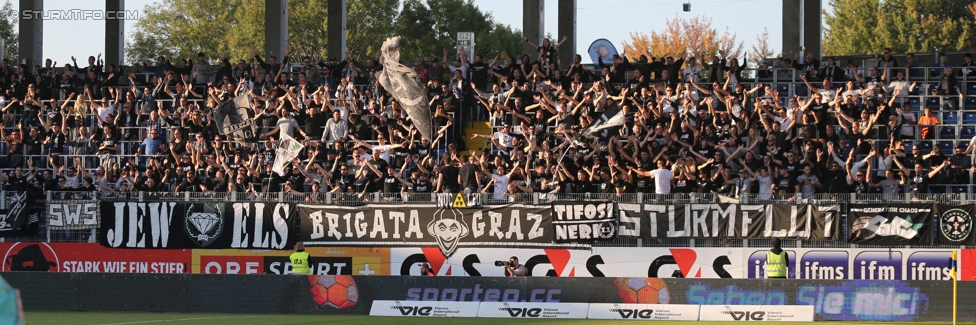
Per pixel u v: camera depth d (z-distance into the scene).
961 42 64.25
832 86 28.25
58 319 18.19
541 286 18.53
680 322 17.62
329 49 34.75
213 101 28.66
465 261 22.88
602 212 22.34
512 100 27.06
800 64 28.91
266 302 19.33
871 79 27.86
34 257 24.28
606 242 22.34
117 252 24.12
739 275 21.86
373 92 28.62
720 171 23.22
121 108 29.80
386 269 23.20
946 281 17.48
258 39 67.81
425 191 24.36
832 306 17.73
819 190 22.92
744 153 23.98
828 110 26.11
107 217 24.11
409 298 18.94
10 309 5.46
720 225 21.94
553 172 24.12
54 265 24.19
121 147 28.55
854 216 21.47
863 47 69.12
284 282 19.31
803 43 32.59
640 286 18.27
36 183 26.69
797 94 28.98
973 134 26.56
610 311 18.23
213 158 26.22
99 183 26.28
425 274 22.58
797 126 24.83
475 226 22.88
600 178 23.94
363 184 24.61
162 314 19.22
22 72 31.67
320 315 18.97
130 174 26.41
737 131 24.34
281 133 25.11
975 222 20.94
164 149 27.58
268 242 23.59
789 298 17.84
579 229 22.41
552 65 28.77
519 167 24.23
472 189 23.88
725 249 21.94
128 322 17.66
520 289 18.58
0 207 24.17
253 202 23.73
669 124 25.17
